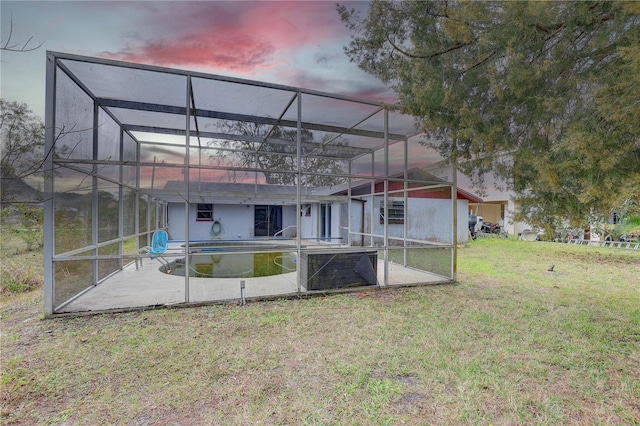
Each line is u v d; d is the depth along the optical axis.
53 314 4.46
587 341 3.76
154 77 5.16
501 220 20.38
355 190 12.99
